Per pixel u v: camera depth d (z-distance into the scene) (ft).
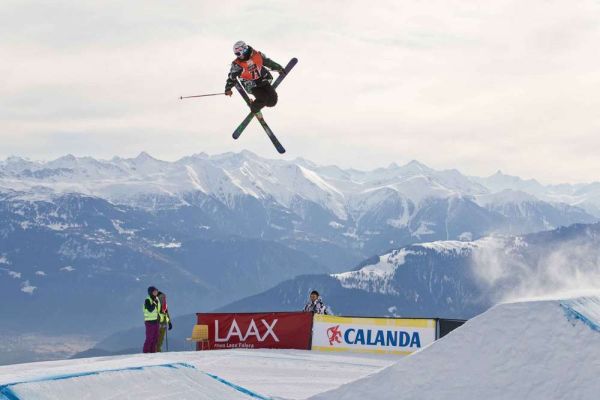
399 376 40.55
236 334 109.50
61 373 35.01
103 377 35.76
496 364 38.68
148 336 95.50
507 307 39.96
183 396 38.19
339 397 41.16
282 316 108.47
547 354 37.83
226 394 40.73
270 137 54.19
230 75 53.01
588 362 36.68
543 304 39.32
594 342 37.11
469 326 40.52
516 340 38.91
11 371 79.36
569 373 36.76
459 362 39.65
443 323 101.24
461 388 38.68
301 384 71.92
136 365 38.68
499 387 37.86
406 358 41.24
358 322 104.99
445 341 40.73
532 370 37.70
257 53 52.65
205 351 100.12
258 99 53.21
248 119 53.67
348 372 81.87
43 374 34.73
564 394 36.22
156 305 95.61
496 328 39.68
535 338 38.52
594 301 41.37
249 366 84.99
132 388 36.35
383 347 103.45
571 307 38.86
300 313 108.06
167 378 38.78
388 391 40.27
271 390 67.67
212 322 110.52
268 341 108.47
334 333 106.01
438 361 40.16
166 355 92.58
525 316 39.32
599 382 35.83
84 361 87.10
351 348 104.78
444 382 39.32
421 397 39.27
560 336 38.04
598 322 38.68
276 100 53.62
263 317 109.09
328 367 85.87
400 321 103.09
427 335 101.71
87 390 34.45
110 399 34.81
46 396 32.58
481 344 39.65
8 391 31.76
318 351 105.40
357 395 40.83
